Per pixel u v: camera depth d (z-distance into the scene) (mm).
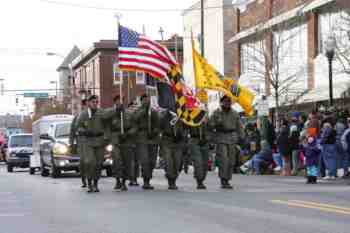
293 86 37062
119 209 12703
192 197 14703
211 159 28812
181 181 20875
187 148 18062
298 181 20422
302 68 36781
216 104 46000
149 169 17438
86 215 11953
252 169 26047
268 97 37156
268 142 25875
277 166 25688
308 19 36312
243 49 45656
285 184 18828
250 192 15758
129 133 17328
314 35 35531
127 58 18797
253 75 41062
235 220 10758
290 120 27594
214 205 12961
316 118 21750
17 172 38812
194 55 19531
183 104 17031
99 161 16875
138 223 10711
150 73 18219
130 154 17656
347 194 15023
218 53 50656
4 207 13641
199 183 17281
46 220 11461
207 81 19391
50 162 26656
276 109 32656
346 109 26188
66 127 27297
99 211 12492
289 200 13633
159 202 13781
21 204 14219
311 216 11109
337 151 21547
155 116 17328
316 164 19344
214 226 10164
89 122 16766
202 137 17062
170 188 17312
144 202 13844
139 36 18844
